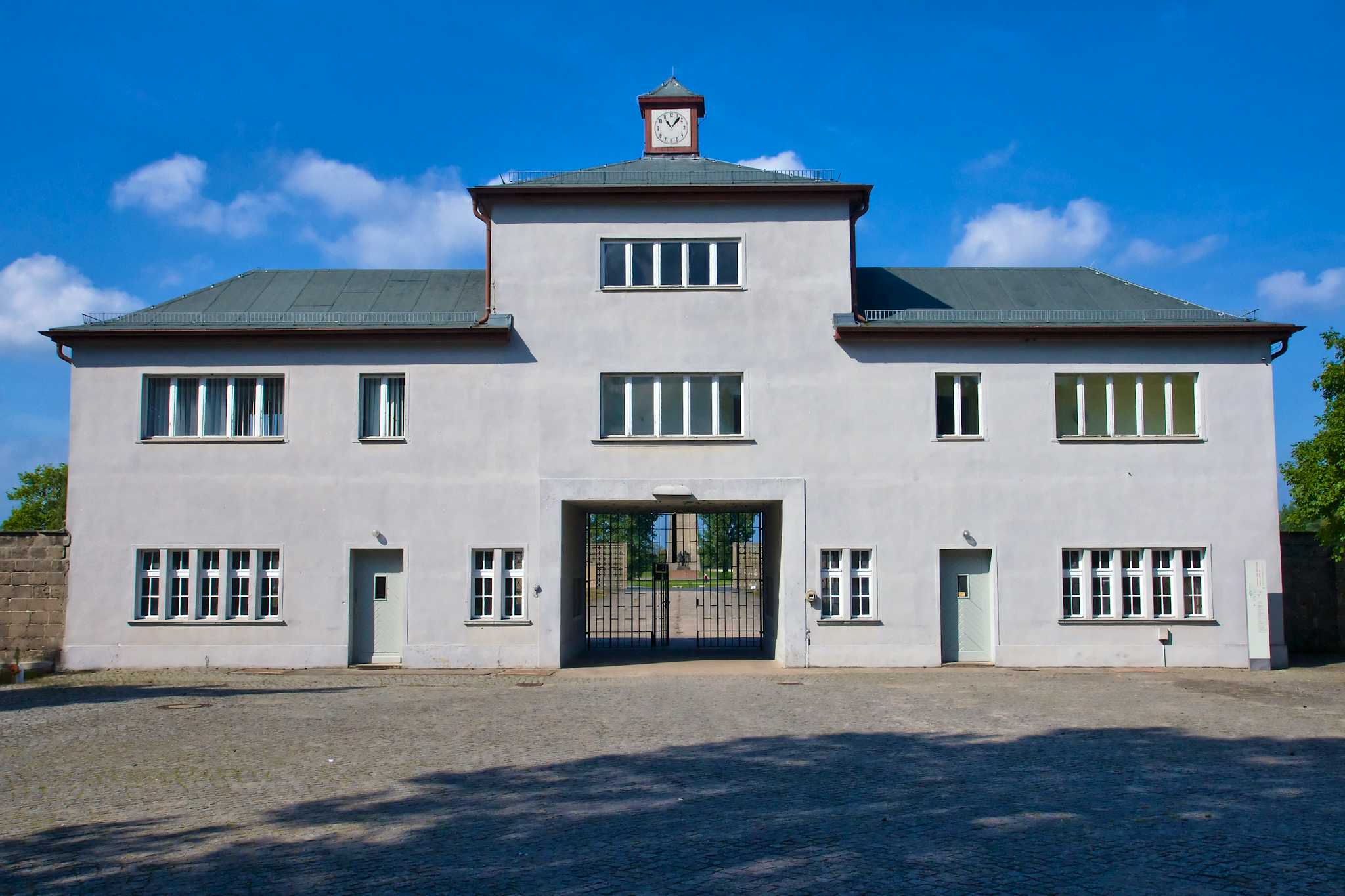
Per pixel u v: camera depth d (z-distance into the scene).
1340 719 14.79
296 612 21.08
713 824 8.88
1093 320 22.08
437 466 21.39
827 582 21.45
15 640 20.94
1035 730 13.81
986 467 21.55
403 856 7.96
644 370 21.61
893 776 10.88
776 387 21.61
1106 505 21.53
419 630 21.09
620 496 21.34
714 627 32.25
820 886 7.16
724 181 22.08
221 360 21.48
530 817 9.16
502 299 21.75
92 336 21.22
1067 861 7.73
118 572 21.03
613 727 14.14
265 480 21.30
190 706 16.11
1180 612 21.39
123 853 8.12
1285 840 8.32
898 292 23.81
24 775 11.14
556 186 21.66
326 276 24.72
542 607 21.19
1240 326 21.52
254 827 8.89
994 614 21.33
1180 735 13.46
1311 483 21.06
